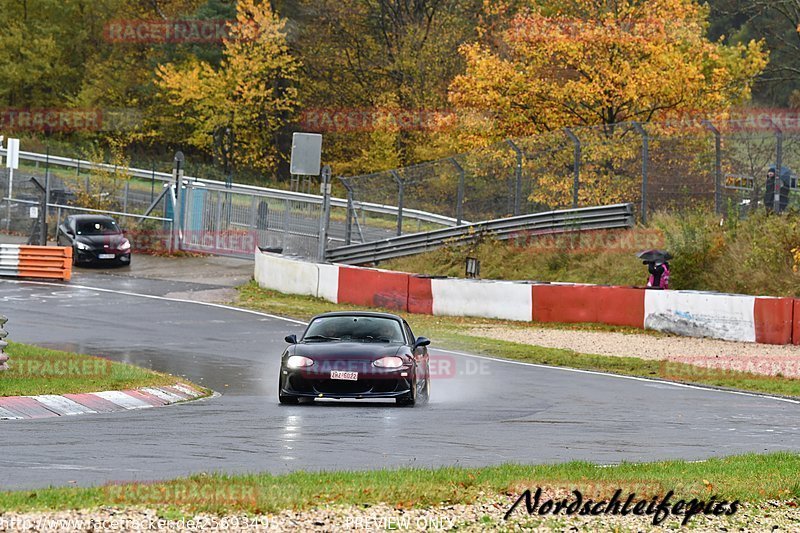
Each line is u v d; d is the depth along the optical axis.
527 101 184.38
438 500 31.61
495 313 116.56
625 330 107.62
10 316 105.94
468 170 150.50
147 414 54.72
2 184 197.75
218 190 168.12
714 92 186.88
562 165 145.75
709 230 128.25
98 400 58.34
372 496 31.56
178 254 168.75
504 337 101.75
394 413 57.00
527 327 110.50
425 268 146.25
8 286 132.12
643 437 49.97
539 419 55.81
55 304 117.31
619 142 141.62
